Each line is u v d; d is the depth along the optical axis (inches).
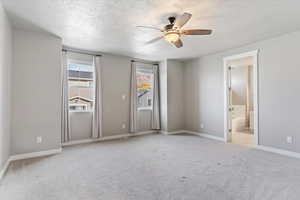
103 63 201.2
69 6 99.3
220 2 95.6
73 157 139.5
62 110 171.9
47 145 145.2
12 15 110.9
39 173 109.5
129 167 119.5
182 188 90.7
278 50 148.3
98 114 194.5
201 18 114.7
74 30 134.5
